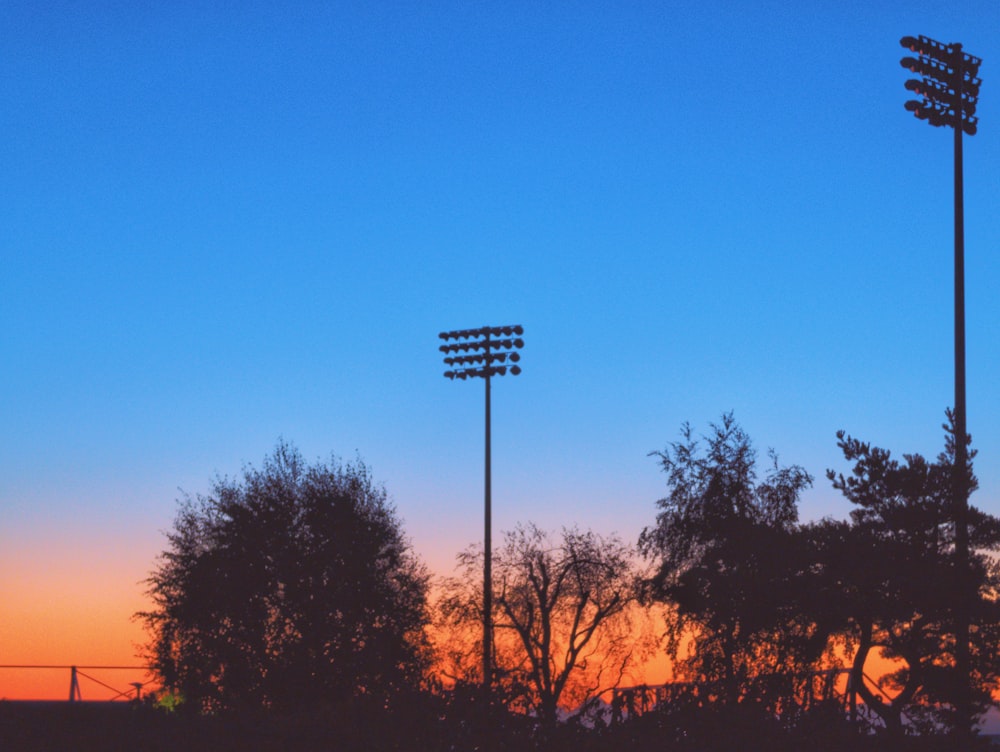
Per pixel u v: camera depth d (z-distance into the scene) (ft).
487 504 139.54
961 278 92.22
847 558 86.94
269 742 43.68
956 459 88.63
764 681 58.49
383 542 135.03
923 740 51.44
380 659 119.44
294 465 140.87
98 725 48.93
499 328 151.33
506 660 129.49
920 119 94.53
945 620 85.71
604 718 45.60
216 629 123.13
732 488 110.42
